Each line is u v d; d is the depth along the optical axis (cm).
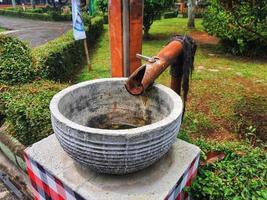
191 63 227
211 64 678
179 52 215
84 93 211
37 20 2053
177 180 177
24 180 298
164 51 210
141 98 220
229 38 731
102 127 227
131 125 229
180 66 230
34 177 213
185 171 185
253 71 620
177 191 183
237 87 520
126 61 262
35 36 1309
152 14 934
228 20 581
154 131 151
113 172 163
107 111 227
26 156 209
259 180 184
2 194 289
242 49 729
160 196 165
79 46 707
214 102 451
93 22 1015
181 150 203
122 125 230
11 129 321
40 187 211
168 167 187
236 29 690
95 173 182
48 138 219
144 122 223
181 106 181
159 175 180
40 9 2420
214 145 231
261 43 712
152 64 202
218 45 843
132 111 227
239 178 186
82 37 624
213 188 179
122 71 267
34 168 205
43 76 424
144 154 155
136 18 250
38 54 468
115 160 153
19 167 303
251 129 335
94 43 956
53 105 179
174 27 1245
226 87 520
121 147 148
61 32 1441
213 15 755
